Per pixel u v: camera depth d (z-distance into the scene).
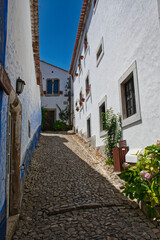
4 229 2.20
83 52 11.22
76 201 3.73
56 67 19.81
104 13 7.27
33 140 7.50
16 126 3.38
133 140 4.82
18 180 3.22
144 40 4.23
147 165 3.08
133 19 4.79
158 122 3.72
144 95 4.22
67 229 2.85
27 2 5.22
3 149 2.25
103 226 2.90
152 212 2.95
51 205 3.61
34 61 8.00
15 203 3.13
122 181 4.65
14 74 3.07
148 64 4.06
